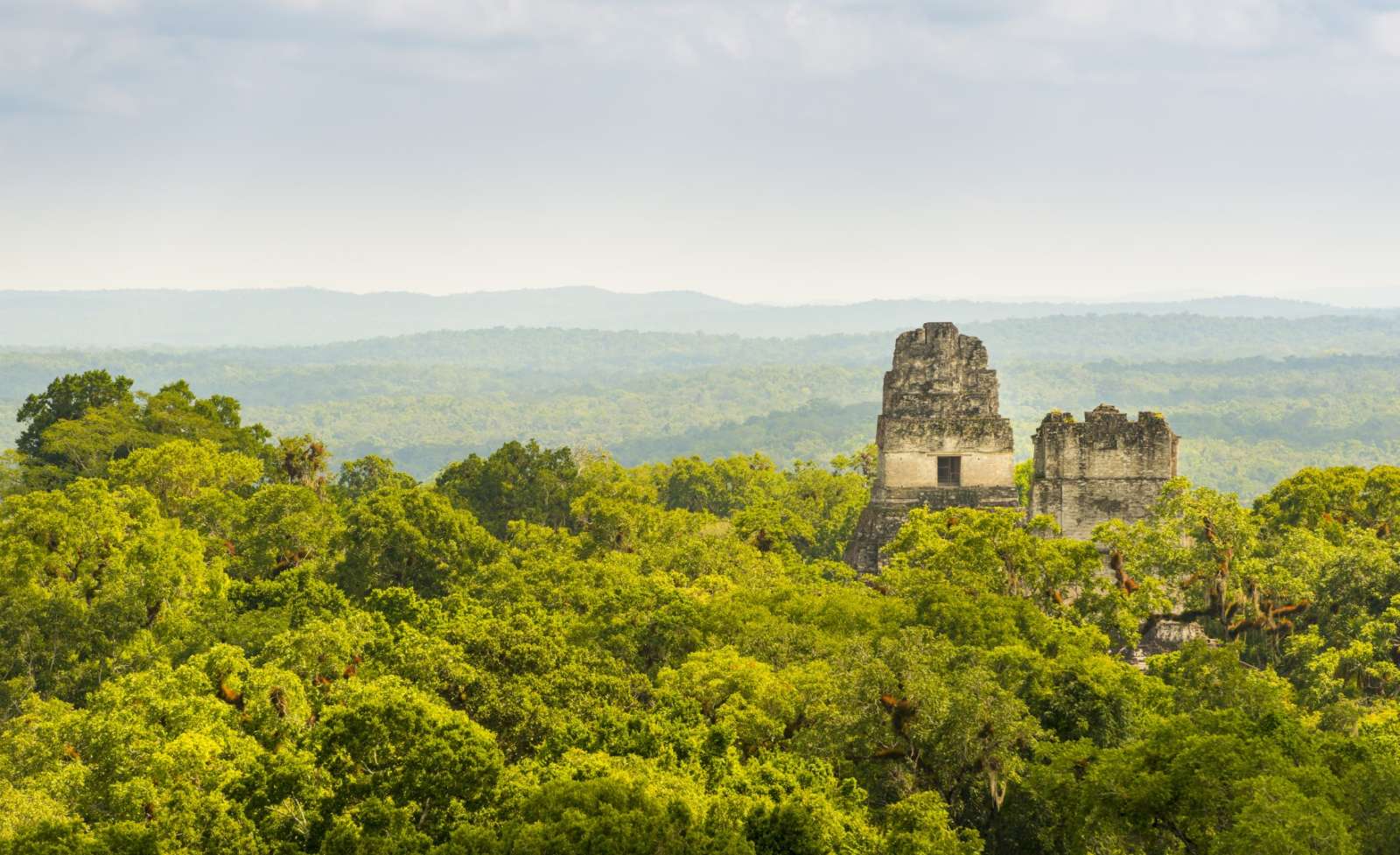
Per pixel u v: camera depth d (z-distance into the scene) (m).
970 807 58.16
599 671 65.81
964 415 110.56
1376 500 96.44
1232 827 44.84
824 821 50.22
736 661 63.59
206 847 51.41
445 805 51.12
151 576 85.06
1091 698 60.72
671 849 47.06
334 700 63.75
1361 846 45.25
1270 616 80.19
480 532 96.19
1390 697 72.19
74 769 56.88
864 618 72.19
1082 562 80.12
